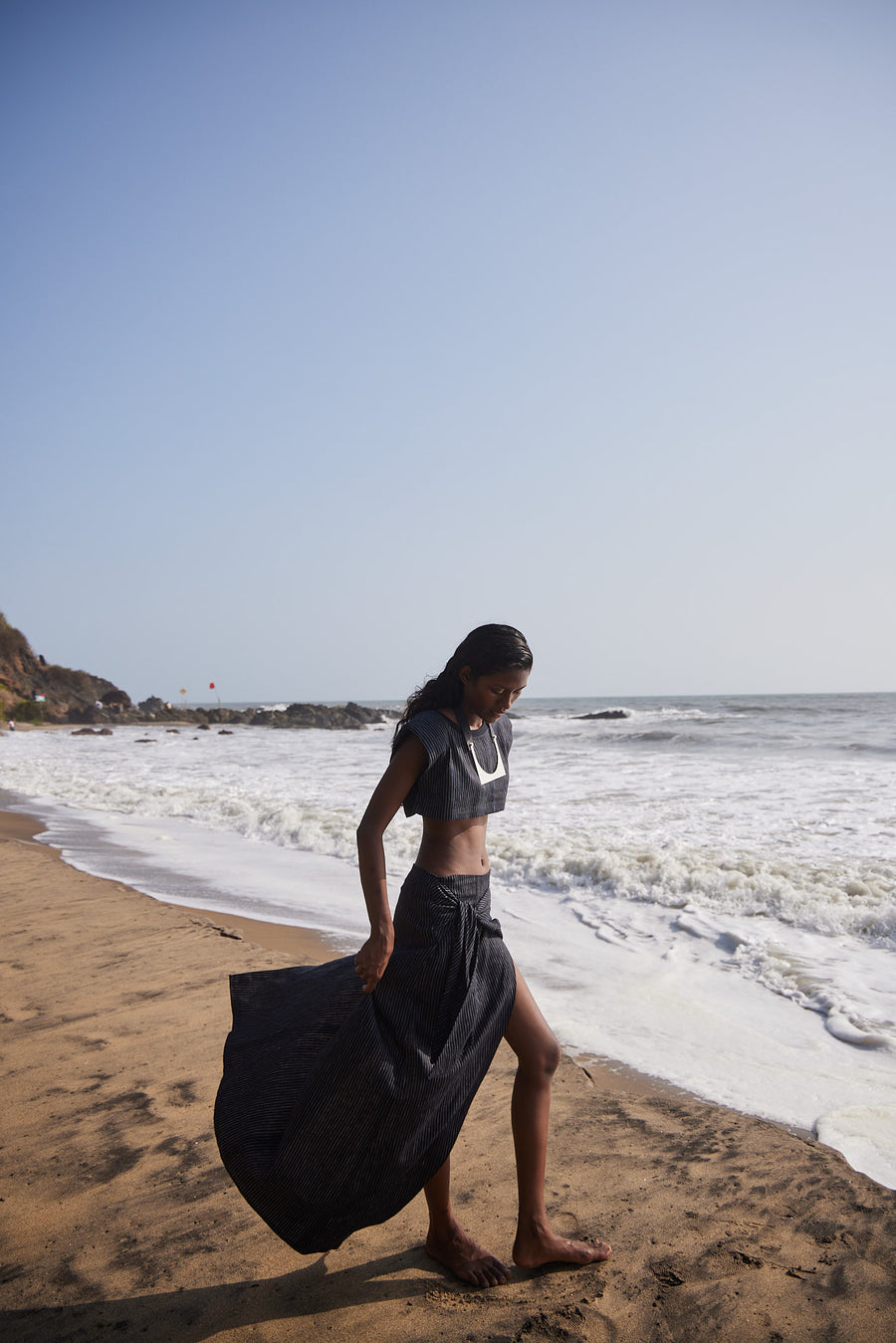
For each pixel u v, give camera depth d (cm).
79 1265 222
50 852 909
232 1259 224
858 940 539
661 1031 405
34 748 3309
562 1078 350
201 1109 309
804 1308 202
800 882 643
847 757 1834
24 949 523
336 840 925
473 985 209
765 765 1678
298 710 5912
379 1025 198
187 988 447
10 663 7800
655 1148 288
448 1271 220
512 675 215
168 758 2584
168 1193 256
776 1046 387
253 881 758
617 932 573
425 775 213
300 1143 188
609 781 1441
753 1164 276
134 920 591
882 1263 220
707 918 592
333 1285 213
